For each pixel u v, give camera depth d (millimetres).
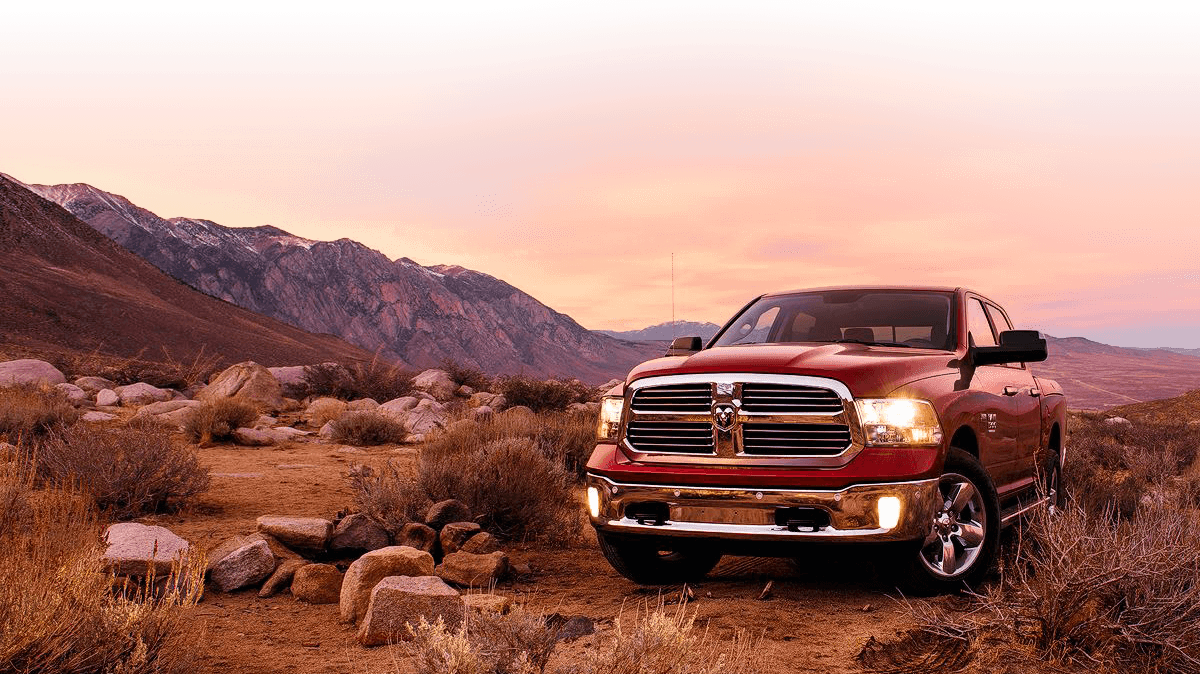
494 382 27719
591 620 5023
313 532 6766
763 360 5551
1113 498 8648
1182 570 4398
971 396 6070
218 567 6047
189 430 15992
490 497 8055
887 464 5188
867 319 6938
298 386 26406
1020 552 5793
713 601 5574
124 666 3715
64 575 3838
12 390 17031
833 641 4641
